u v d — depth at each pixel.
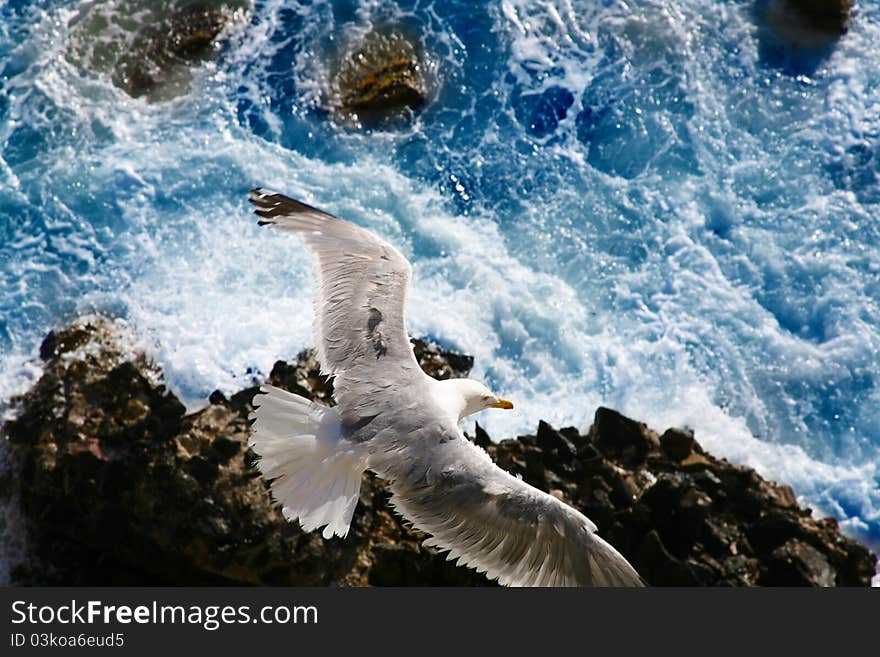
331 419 7.77
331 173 16.41
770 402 14.69
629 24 17.77
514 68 17.47
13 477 12.70
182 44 17.42
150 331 14.39
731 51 17.62
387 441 7.60
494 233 15.99
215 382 13.92
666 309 15.34
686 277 15.62
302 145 16.69
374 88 17.17
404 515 7.54
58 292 14.80
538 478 12.58
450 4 17.94
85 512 12.16
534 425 14.25
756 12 17.95
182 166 16.19
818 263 15.74
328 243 8.83
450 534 7.45
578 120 17.08
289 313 14.66
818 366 14.94
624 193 16.36
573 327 15.07
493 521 7.39
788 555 12.05
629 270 15.70
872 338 15.09
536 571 7.43
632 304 15.37
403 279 8.55
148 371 14.01
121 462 12.19
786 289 15.59
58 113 16.62
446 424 7.66
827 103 17.20
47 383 13.36
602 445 13.29
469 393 8.45
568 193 16.36
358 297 8.45
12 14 17.48
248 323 14.49
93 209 15.67
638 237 15.98
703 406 14.56
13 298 14.69
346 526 7.40
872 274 15.65
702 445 14.27
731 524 12.43
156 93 17.02
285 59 17.42
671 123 16.98
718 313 15.33
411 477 7.48
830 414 14.63
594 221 16.12
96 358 13.83
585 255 15.78
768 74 17.45
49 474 12.34
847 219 16.11
